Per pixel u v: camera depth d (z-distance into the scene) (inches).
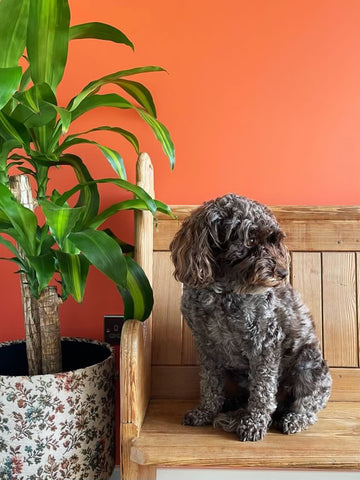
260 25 73.6
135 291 58.6
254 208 56.8
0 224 54.6
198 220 56.4
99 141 74.9
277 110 73.7
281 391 61.9
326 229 68.9
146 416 61.1
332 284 68.4
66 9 50.8
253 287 53.6
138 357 55.8
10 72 44.6
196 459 50.8
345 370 67.2
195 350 68.4
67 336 75.4
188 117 74.2
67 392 55.7
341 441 54.0
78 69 74.5
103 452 60.6
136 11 74.0
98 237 52.0
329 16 73.2
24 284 60.4
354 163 73.5
